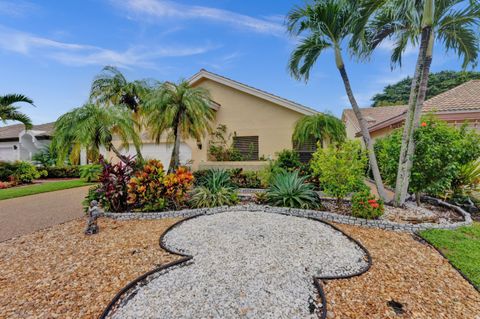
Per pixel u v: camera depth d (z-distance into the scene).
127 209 6.52
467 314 2.66
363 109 20.89
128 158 7.81
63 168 15.84
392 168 7.25
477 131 9.45
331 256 3.95
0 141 21.39
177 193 6.55
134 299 2.92
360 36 6.60
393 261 3.83
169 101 8.55
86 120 7.62
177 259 3.86
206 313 2.69
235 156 12.28
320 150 6.61
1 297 2.95
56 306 2.79
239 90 12.64
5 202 8.34
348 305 2.82
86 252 4.14
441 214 6.34
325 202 7.45
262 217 5.88
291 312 2.72
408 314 2.66
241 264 3.70
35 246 4.44
